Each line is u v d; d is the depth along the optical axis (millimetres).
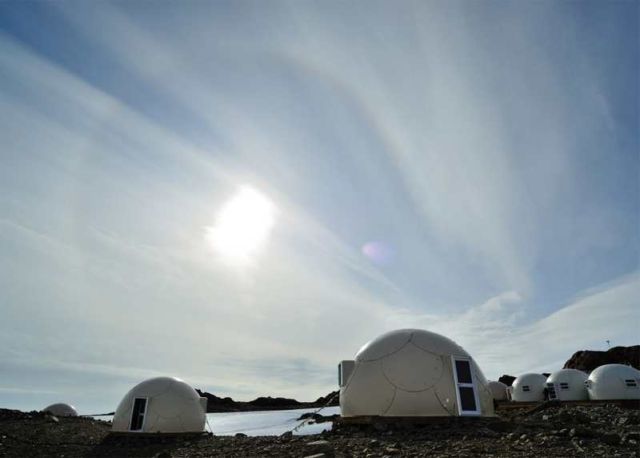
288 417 43344
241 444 15320
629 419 14625
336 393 22672
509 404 33656
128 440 19438
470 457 8844
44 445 17891
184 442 18047
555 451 9203
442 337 17047
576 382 35688
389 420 14578
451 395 15219
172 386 21656
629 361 72625
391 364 15781
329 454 9734
